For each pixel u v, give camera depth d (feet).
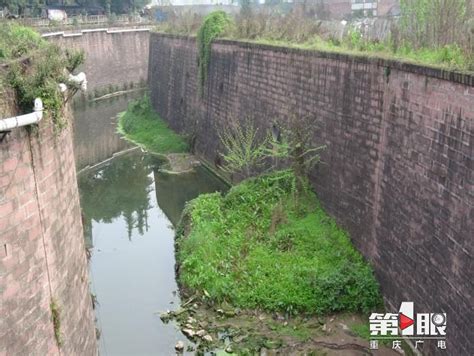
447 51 42.14
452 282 37.19
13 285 26.81
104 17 179.42
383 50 53.31
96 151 108.58
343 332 44.80
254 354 43.14
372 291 47.75
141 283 57.93
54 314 30.12
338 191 57.26
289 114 68.33
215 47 92.89
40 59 32.94
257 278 51.01
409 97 43.62
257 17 103.71
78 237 36.55
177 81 116.26
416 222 42.50
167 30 129.18
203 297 50.96
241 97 83.05
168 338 47.21
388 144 47.44
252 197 64.13
